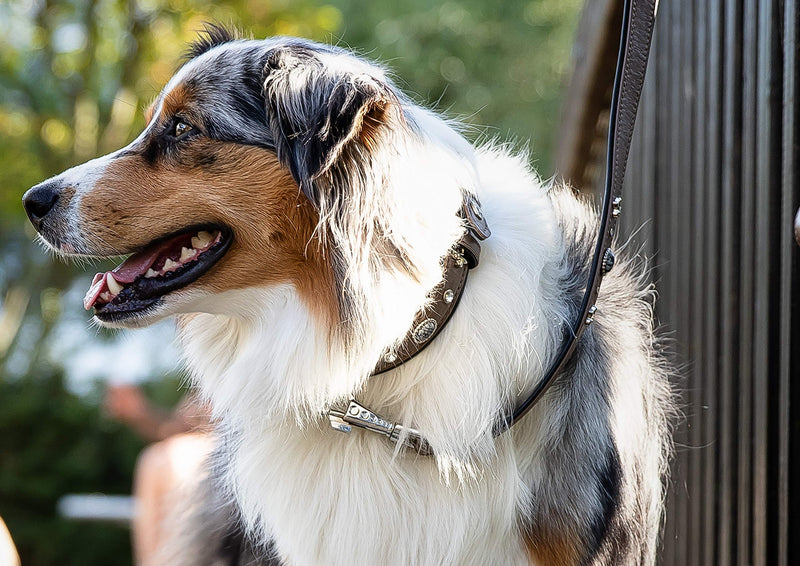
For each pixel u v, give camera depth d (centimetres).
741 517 264
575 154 451
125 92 877
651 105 350
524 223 237
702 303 297
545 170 1060
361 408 222
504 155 262
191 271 238
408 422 221
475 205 227
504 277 225
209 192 237
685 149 314
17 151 906
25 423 873
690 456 304
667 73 335
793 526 235
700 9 300
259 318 238
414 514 221
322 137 217
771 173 244
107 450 886
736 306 271
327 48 253
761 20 250
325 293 228
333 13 898
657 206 346
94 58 886
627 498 240
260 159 233
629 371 248
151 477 419
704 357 295
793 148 232
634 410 246
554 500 227
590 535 228
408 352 220
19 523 863
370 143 220
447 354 220
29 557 872
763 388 247
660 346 304
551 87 1275
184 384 286
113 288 242
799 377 234
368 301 219
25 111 909
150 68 870
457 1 1280
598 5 382
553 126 1235
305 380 228
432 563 221
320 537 227
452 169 226
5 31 906
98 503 524
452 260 221
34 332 983
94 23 873
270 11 861
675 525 313
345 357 223
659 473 265
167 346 907
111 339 919
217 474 267
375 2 1278
